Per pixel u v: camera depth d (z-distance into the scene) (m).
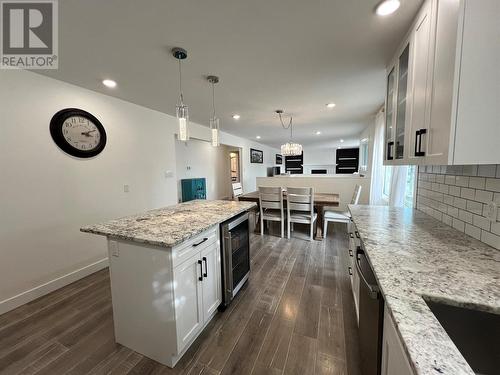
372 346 0.97
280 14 1.37
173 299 1.34
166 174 3.76
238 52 1.82
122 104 2.99
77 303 2.05
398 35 1.58
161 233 1.43
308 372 1.34
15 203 2.00
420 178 1.98
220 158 8.18
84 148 2.52
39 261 2.17
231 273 1.91
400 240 1.23
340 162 10.66
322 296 2.11
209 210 2.18
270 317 1.83
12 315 1.89
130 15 1.36
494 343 0.71
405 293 0.74
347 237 3.79
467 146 0.90
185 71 2.16
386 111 2.06
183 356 1.47
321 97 2.98
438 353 0.51
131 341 1.52
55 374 1.35
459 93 0.89
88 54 1.82
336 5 1.29
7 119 1.93
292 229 4.24
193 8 1.31
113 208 2.90
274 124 4.84
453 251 1.07
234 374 1.34
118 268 1.48
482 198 1.16
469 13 0.85
